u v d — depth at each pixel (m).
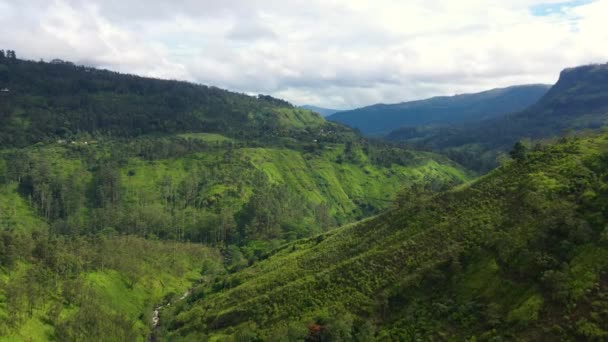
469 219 104.38
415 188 146.12
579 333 64.19
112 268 154.62
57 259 132.75
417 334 81.75
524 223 90.31
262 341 99.06
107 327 115.56
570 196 90.50
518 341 68.62
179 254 199.00
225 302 128.38
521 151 120.62
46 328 106.56
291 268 133.38
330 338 88.62
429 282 92.31
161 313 141.12
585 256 73.75
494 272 84.00
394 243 113.69
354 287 103.88
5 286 109.38
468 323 78.31
